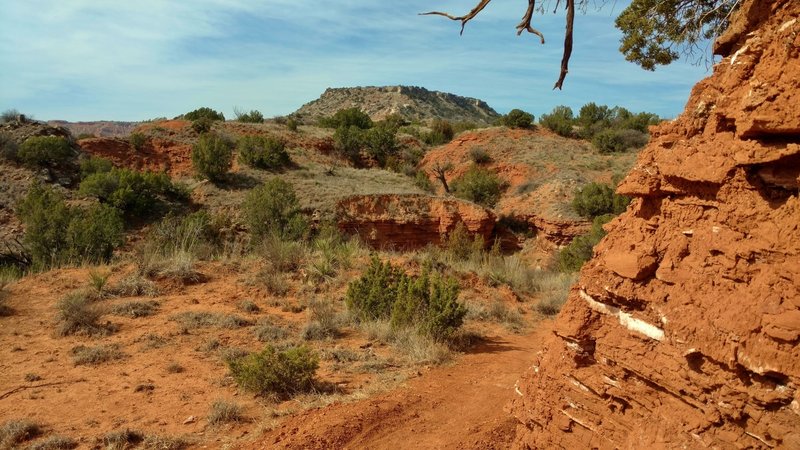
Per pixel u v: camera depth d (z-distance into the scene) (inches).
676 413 156.6
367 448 260.8
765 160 143.3
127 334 417.4
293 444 259.4
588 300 192.2
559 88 247.9
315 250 707.4
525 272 730.2
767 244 141.7
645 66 356.8
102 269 573.0
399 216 1530.5
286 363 327.0
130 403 306.3
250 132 2090.3
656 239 175.8
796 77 136.3
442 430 280.7
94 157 1593.3
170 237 740.0
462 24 254.7
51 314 451.5
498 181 1920.5
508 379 359.6
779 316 131.3
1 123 1680.6
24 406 297.6
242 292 536.4
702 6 323.9
